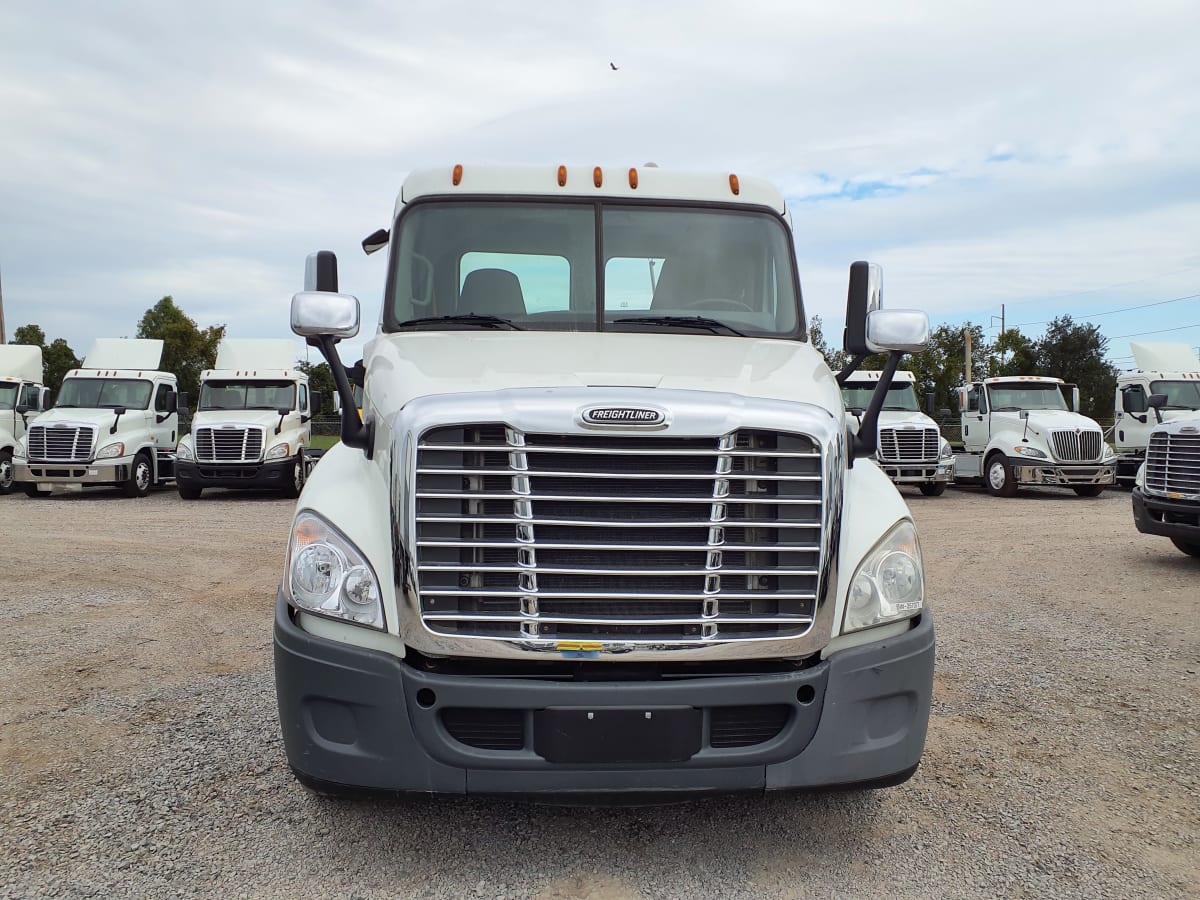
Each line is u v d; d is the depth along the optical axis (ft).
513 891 10.00
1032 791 12.68
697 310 14.62
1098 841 11.21
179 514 48.49
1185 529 28.40
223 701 16.44
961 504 54.90
